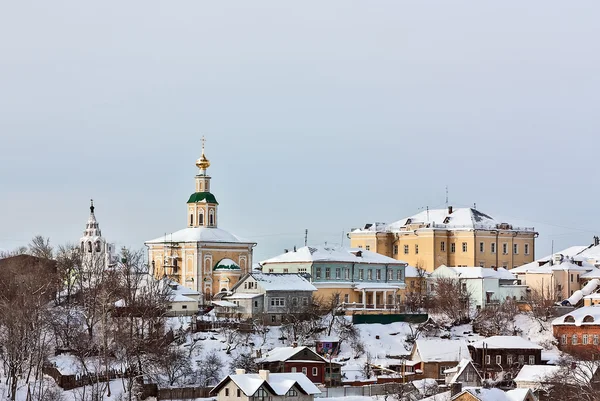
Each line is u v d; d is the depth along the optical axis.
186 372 198.00
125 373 193.50
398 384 197.75
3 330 195.25
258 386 171.75
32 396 180.12
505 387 198.38
